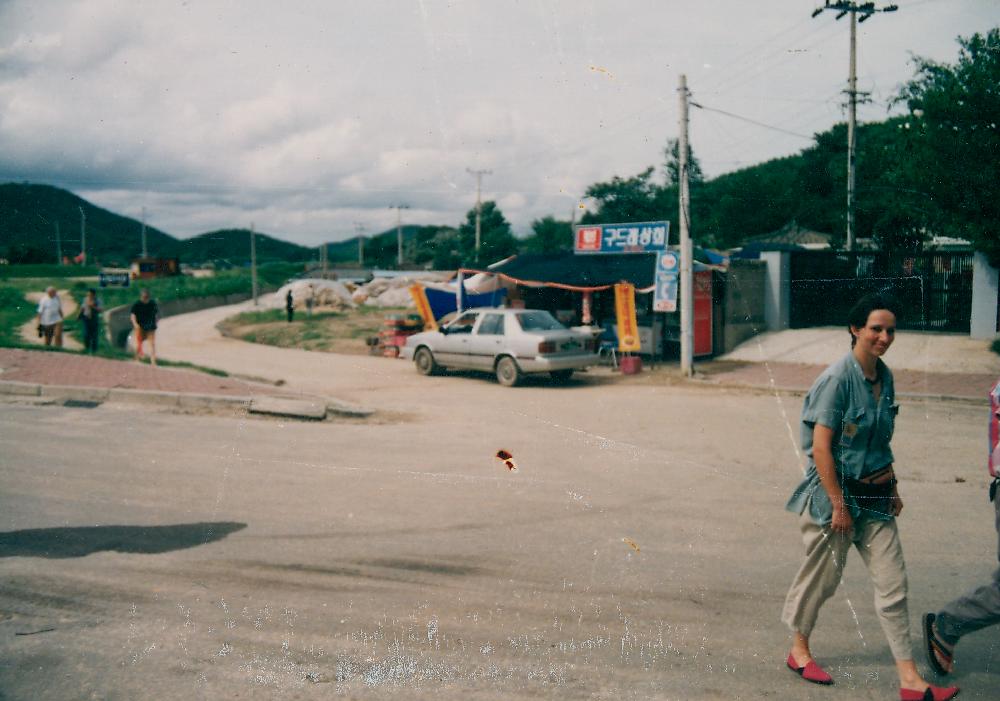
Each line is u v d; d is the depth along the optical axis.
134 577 4.60
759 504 6.38
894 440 9.37
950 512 6.18
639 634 3.87
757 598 4.35
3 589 4.38
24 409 10.52
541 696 3.25
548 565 4.88
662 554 5.10
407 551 5.13
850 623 4.03
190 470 7.30
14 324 29.95
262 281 63.50
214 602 4.23
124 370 14.15
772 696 3.26
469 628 3.93
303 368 18.22
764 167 40.06
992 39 14.62
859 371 3.32
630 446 8.86
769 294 20.16
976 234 15.21
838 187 35.44
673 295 16.80
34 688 3.27
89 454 7.89
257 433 9.28
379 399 12.84
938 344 16.66
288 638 3.79
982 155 14.57
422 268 57.88
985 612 3.31
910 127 15.83
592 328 18.19
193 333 32.94
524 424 10.38
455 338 15.96
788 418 10.94
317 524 5.71
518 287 22.11
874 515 3.31
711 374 16.50
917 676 3.23
